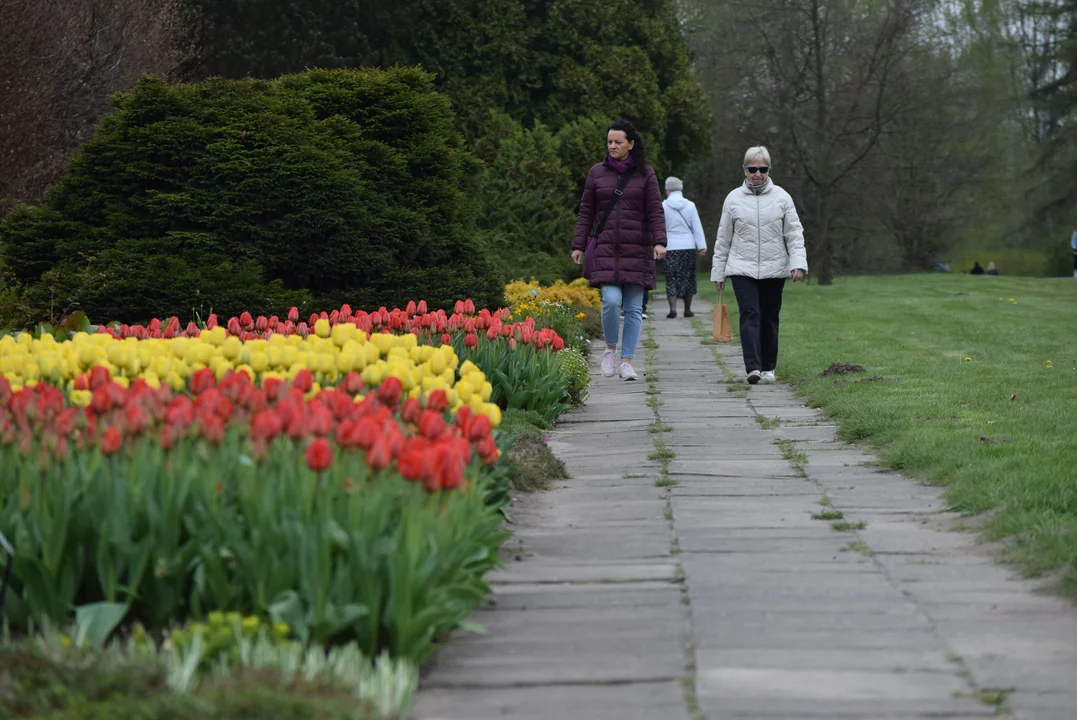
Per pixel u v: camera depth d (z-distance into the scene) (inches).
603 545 306.7
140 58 1235.9
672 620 243.6
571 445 454.0
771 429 481.1
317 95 746.8
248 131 695.1
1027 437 413.7
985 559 286.0
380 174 736.3
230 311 644.7
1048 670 212.7
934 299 1270.9
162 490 224.5
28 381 332.2
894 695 201.5
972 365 644.7
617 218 609.0
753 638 231.9
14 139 1026.7
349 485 231.3
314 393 299.9
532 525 330.6
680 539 310.5
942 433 424.8
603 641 231.6
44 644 201.9
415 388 311.3
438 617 219.5
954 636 231.6
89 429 249.1
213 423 234.8
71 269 650.8
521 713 195.9
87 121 1192.2
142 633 210.4
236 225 684.1
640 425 496.1
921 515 332.8
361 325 478.0
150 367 331.3
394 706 189.5
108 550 220.7
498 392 493.0
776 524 325.4
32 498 227.3
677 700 200.7
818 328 901.2
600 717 193.8
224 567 218.1
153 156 692.7
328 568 211.5
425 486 223.9
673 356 764.0
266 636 205.0
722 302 672.4
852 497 356.5
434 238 745.0
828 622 241.1
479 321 509.0
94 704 177.9
